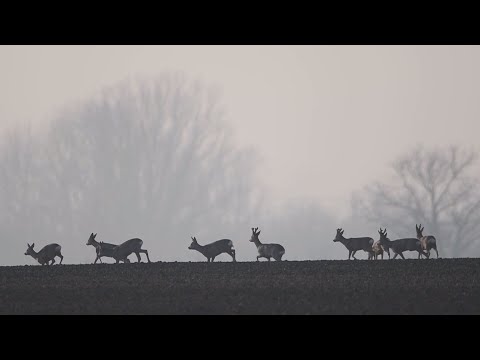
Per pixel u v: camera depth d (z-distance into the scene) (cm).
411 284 6200
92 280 6525
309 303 5712
